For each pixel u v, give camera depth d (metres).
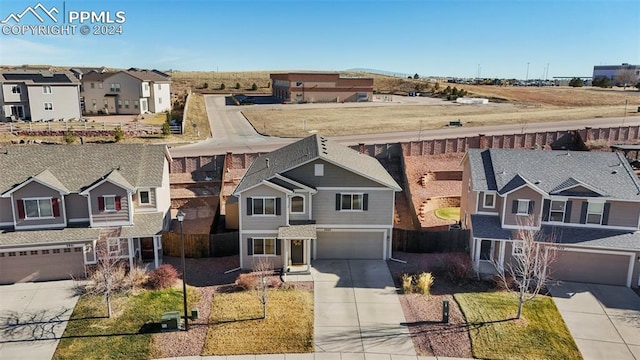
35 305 25.66
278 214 29.42
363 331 23.39
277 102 99.44
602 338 22.91
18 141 52.72
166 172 34.47
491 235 29.14
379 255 31.78
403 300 26.30
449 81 161.25
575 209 29.08
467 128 63.16
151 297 26.36
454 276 28.59
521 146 53.75
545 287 27.66
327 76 100.75
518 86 134.88
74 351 21.78
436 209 40.84
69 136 53.75
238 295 26.75
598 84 125.94
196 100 95.38
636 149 47.00
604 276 28.27
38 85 66.12
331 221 31.06
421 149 49.91
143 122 69.19
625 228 28.77
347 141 55.53
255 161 38.78
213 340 22.58
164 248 31.58
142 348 22.00
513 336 22.89
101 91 77.62
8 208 28.89
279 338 22.75
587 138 54.75
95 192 29.05
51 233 28.62
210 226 36.66
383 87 132.00
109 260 27.98
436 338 22.83
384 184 30.41
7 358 21.23
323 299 26.39
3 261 27.88
